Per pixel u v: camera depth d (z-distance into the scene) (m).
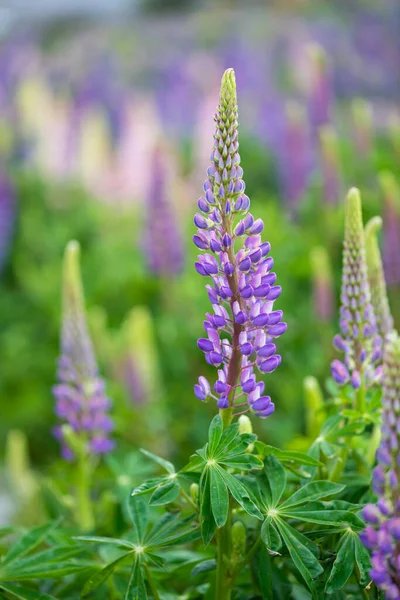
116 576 1.53
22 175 4.49
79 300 1.86
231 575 1.42
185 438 2.69
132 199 4.13
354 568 1.43
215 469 1.38
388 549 1.29
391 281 2.59
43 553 1.51
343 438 1.54
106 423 1.86
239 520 1.50
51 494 1.83
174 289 3.21
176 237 3.15
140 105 4.90
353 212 1.50
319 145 3.24
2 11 9.39
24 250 4.16
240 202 1.38
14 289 4.10
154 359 2.74
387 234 2.57
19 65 7.73
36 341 3.65
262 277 1.38
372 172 3.27
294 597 1.54
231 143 1.37
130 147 4.14
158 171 3.12
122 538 1.55
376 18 7.51
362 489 1.49
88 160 4.27
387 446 1.30
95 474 1.96
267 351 1.38
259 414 1.40
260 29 7.29
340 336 1.52
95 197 4.24
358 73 6.31
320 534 1.41
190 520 1.44
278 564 1.49
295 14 7.78
